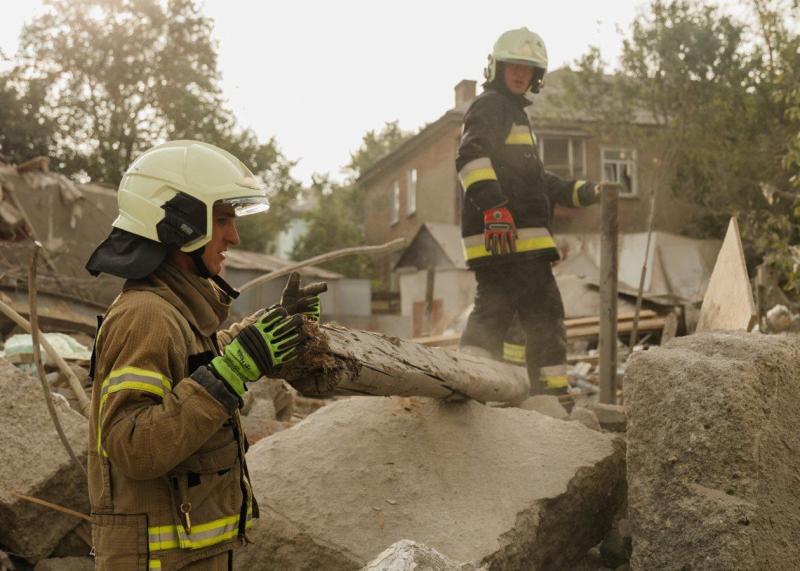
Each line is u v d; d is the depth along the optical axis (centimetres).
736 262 593
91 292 1077
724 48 2094
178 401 195
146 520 202
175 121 2823
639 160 2370
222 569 216
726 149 2044
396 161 2886
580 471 356
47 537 350
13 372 365
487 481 343
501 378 422
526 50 500
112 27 2722
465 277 1945
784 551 275
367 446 352
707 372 291
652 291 1919
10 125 2528
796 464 287
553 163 2397
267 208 241
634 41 2172
